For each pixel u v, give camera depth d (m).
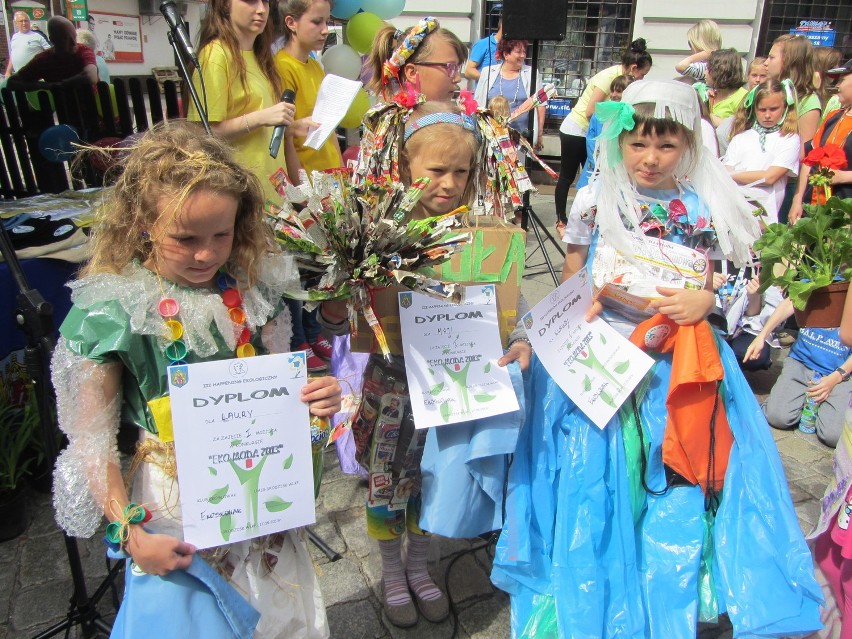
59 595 2.19
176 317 1.29
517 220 3.94
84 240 2.99
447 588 2.25
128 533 1.25
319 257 1.54
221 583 1.32
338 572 2.32
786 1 8.26
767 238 1.85
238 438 1.34
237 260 1.38
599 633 1.68
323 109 3.20
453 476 1.75
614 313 1.92
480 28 8.24
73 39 4.47
